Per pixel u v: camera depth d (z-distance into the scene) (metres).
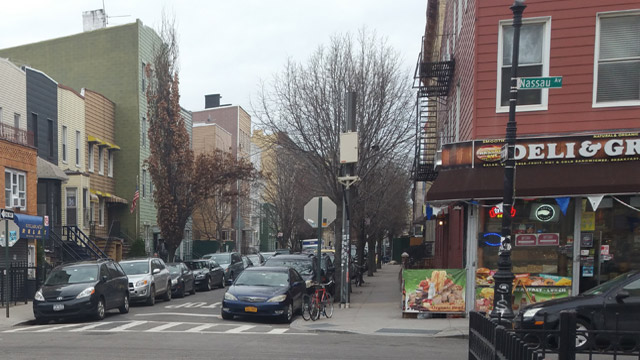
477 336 5.81
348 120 17.06
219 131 49.56
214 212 42.00
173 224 28.83
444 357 9.15
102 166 32.56
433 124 26.25
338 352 9.60
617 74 12.87
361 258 28.23
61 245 24.44
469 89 14.30
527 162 12.91
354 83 19.56
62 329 13.08
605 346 7.62
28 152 21.53
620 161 12.54
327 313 15.18
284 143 20.42
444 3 25.55
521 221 13.26
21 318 15.38
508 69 13.36
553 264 13.08
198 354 9.32
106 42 34.56
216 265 28.19
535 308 9.28
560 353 4.68
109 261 17.05
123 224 33.75
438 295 13.76
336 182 19.72
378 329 12.48
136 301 18.91
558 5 13.02
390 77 20.14
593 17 12.91
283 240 40.97
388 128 20.23
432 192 13.23
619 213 12.90
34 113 25.47
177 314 16.50
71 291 14.72
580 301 9.12
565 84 12.96
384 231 40.84
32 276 20.64
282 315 14.52
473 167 13.23
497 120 13.29
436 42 26.41
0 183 19.50
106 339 11.16
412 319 13.88
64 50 35.00
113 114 34.09
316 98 19.55
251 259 35.41
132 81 34.16
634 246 12.80
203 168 29.58
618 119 12.75
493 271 13.23
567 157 12.71
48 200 24.61
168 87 28.84
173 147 28.84
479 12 13.42
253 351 9.66
